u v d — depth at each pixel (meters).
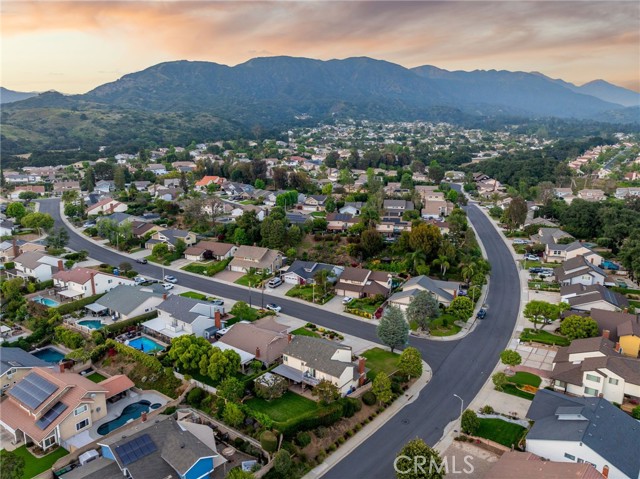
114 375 68.00
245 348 69.62
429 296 79.94
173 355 66.44
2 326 82.12
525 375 66.56
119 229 130.38
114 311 84.31
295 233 121.06
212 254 120.31
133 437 49.56
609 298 85.19
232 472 44.38
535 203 188.88
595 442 45.94
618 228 121.62
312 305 92.19
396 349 74.25
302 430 52.91
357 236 126.25
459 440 53.12
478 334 79.88
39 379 59.03
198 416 57.78
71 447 51.94
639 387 57.25
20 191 193.38
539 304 79.81
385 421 57.22
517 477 42.59
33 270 99.56
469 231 120.31
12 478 44.91
